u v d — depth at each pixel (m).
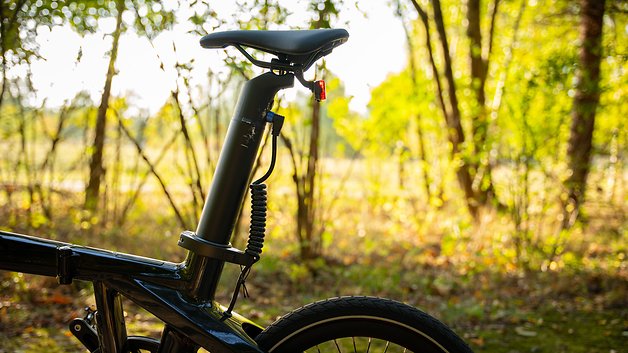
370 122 5.97
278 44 1.49
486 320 3.61
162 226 5.14
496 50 7.17
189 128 4.93
